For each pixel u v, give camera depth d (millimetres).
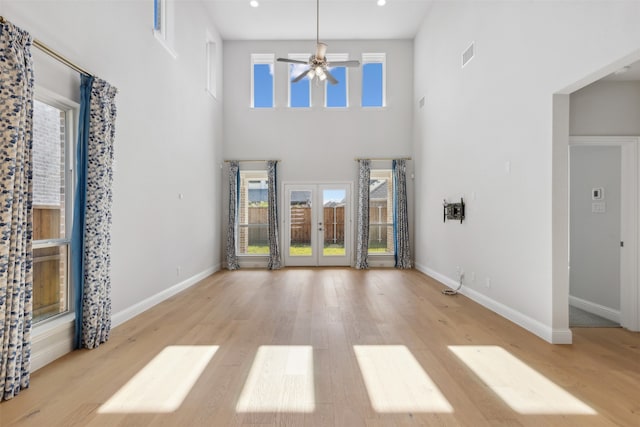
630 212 3457
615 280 3748
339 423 1877
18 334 2164
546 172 3105
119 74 3602
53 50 2660
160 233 4559
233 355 2768
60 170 2961
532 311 3328
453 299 4668
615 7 2355
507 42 3734
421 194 7012
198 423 1872
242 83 7602
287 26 7043
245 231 7633
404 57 7609
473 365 2586
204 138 6344
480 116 4387
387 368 2535
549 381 2340
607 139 3463
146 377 2389
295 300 4625
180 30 5223
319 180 7617
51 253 2873
